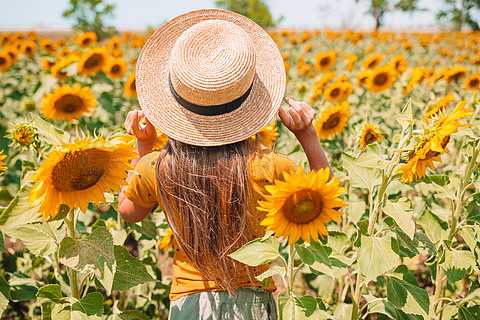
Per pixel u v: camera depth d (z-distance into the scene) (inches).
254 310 64.7
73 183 57.5
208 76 57.8
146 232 108.2
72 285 73.5
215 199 61.4
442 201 164.6
